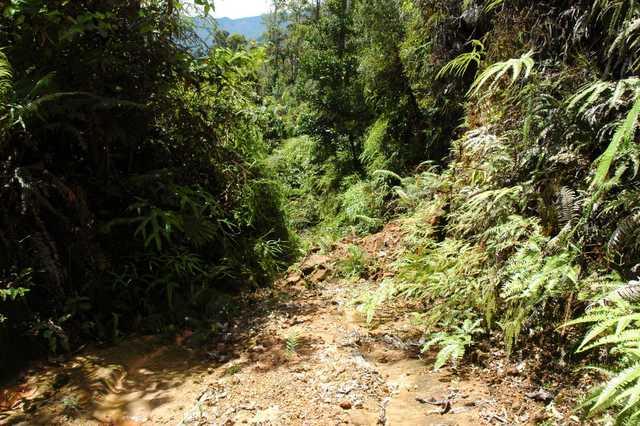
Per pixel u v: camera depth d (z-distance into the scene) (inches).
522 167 137.8
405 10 270.1
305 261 208.2
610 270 103.7
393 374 111.0
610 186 105.0
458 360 111.4
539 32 157.3
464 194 161.8
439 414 92.4
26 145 146.8
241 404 102.3
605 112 117.5
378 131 302.8
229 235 193.3
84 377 116.9
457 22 218.5
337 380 108.3
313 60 356.2
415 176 220.5
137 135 173.6
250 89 229.1
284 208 253.0
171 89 188.7
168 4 180.7
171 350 136.6
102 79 164.9
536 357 104.5
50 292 139.6
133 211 169.9
